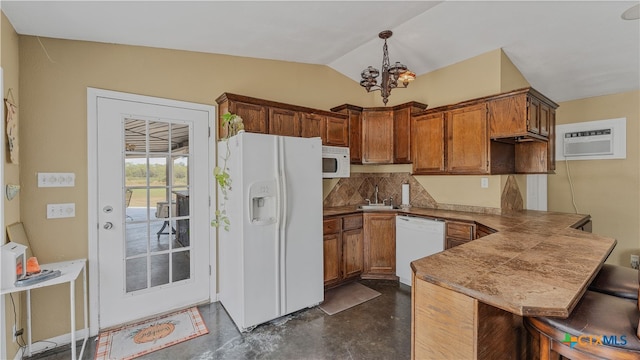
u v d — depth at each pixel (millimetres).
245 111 2848
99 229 2359
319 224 2816
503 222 2547
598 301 1293
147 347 2152
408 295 3041
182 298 2750
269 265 2457
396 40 2998
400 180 4125
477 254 1519
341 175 3482
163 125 2650
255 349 2133
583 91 3797
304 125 3305
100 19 2000
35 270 1854
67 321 2242
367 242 3506
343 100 4098
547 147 3225
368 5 2299
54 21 1952
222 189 2727
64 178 2217
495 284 1124
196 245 2818
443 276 1218
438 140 3365
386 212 3477
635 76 3324
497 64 3043
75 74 2264
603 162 3881
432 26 2721
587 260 1411
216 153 2920
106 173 2387
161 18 2096
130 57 2494
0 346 1713
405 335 2307
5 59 1812
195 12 2074
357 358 2025
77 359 2000
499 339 1214
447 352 1184
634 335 1033
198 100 2836
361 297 2998
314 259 2766
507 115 2812
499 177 3129
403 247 3312
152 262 2609
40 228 2131
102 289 2377
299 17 2369
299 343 2205
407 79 2488
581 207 4059
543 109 3123
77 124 2268
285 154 2559
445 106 3277
